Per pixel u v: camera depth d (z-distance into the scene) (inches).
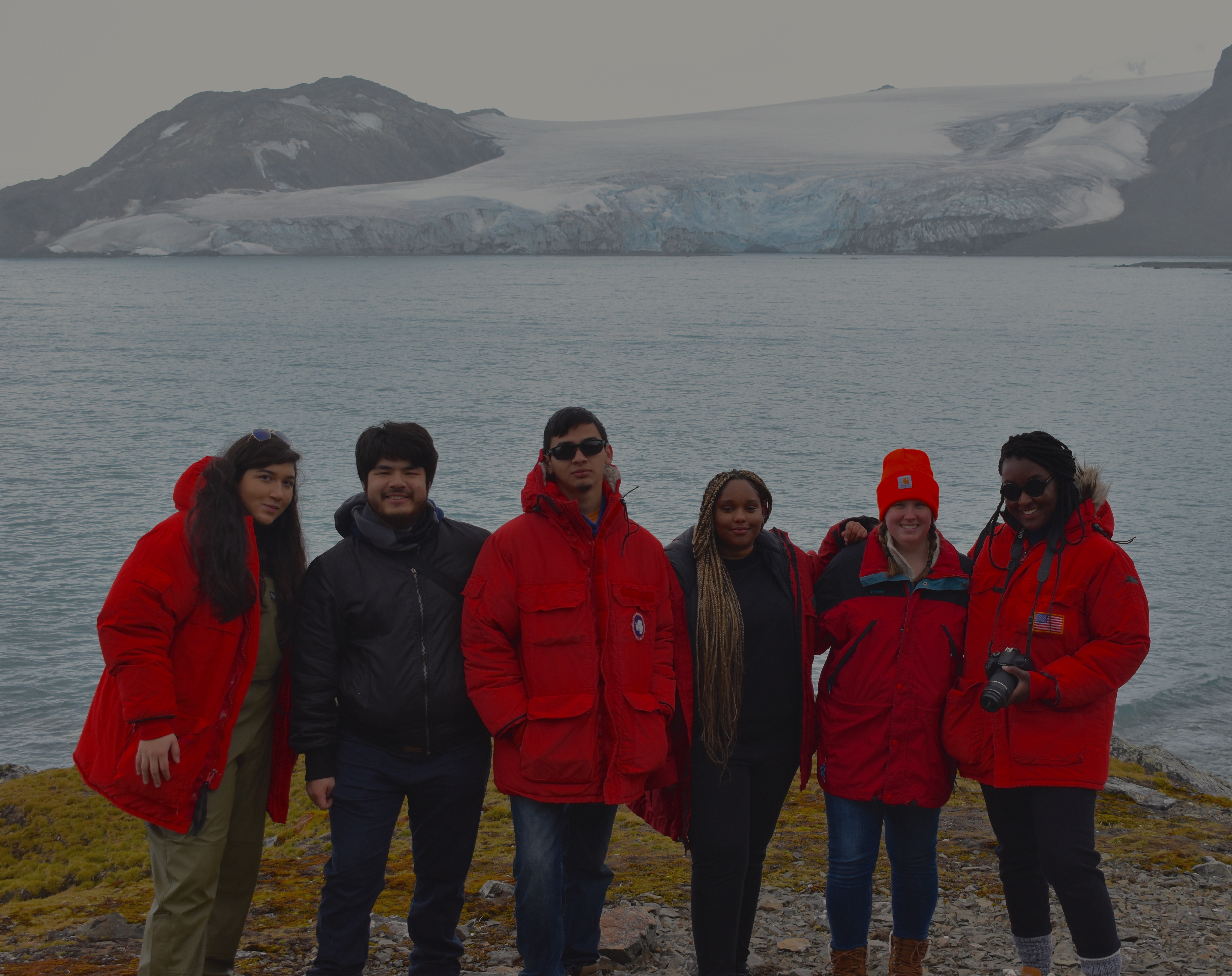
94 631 999.6
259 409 2568.9
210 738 134.0
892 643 148.6
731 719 145.1
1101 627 139.9
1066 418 2412.6
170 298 7805.1
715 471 1771.7
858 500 1551.4
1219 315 5920.3
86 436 2159.2
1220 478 1724.9
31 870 306.0
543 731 139.4
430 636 144.8
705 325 5438.0
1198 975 162.4
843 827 150.1
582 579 142.5
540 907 140.9
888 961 169.0
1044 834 139.0
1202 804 304.3
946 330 5073.8
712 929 145.3
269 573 145.6
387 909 205.6
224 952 150.0
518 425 2290.8
